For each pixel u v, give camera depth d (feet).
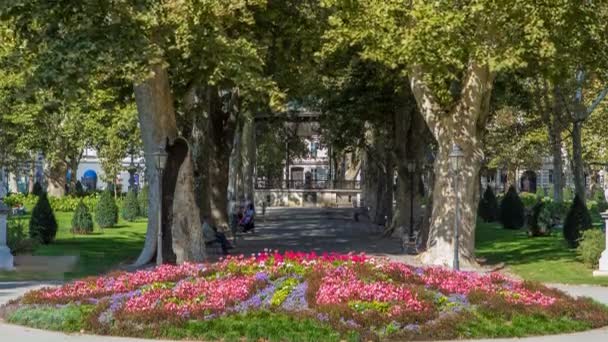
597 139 182.19
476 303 45.42
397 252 97.04
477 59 68.80
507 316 44.39
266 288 46.68
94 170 290.15
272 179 276.41
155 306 44.11
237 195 166.61
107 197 140.87
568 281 70.33
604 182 248.32
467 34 68.90
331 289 44.65
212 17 69.82
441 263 79.20
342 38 74.33
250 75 72.02
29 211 168.66
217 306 43.68
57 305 47.55
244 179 167.94
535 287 51.01
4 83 130.11
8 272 73.56
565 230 99.45
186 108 92.22
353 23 73.51
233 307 43.93
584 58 81.41
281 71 89.66
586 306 47.78
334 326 40.73
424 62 69.62
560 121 123.03
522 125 154.20
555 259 86.84
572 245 98.22
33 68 64.95
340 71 110.32
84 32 64.90
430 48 68.18
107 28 65.62
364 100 111.45
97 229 135.13
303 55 88.58
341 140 136.36
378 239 119.14
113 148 183.93
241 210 137.59
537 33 67.56
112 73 71.82
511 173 240.94
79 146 189.06
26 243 90.22
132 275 52.11
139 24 66.08
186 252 77.51
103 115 164.96
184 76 80.74
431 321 42.11
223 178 122.72
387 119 120.78
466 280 49.96
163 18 68.69
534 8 67.67
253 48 73.10
